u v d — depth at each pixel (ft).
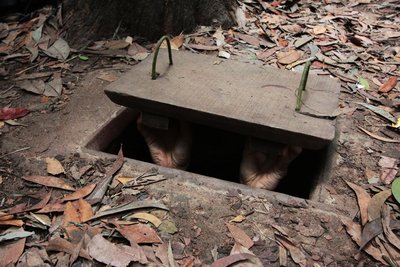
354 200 6.06
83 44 10.25
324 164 6.76
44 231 5.45
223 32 10.87
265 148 6.38
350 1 13.51
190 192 5.95
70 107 7.85
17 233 5.35
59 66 9.28
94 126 7.37
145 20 10.47
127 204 5.75
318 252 5.23
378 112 8.00
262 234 5.41
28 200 5.90
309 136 5.80
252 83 6.91
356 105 8.26
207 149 8.60
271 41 10.63
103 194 5.92
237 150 8.51
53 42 10.16
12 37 10.56
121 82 6.72
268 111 6.22
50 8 12.02
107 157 6.59
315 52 10.22
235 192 5.96
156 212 5.66
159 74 7.02
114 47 10.07
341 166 6.69
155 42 10.58
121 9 10.38
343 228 5.55
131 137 8.04
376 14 12.62
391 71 9.61
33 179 6.22
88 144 6.94
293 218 5.64
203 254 5.15
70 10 10.52
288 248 5.24
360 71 9.60
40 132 7.20
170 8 10.36
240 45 10.38
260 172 6.88
